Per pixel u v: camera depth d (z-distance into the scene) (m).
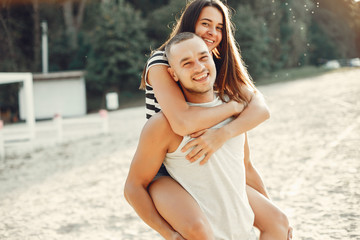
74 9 37.28
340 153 6.70
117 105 31.56
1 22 30.28
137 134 13.24
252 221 2.11
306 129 9.64
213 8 2.33
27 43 32.34
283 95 19.34
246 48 35.38
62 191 7.05
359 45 41.88
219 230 1.99
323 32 40.59
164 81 2.11
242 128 2.06
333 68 37.81
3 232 4.95
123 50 33.72
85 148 11.80
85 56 35.38
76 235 4.55
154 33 37.94
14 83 28.42
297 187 5.17
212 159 1.99
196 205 1.94
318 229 3.66
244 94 2.23
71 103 29.39
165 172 2.23
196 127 1.95
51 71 35.75
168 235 1.93
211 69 1.98
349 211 4.01
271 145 8.35
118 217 5.11
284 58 39.94
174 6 36.69
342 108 12.18
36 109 28.83
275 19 38.59
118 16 33.38
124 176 7.59
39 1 32.59
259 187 2.50
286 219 2.23
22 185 8.02
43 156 11.34
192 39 1.96
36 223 5.23
